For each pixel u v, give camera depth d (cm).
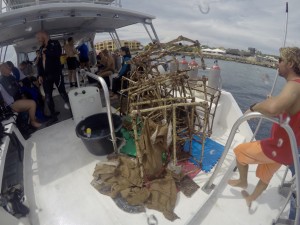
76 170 255
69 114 390
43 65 340
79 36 625
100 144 260
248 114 165
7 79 314
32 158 276
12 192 189
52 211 205
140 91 273
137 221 194
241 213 207
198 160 266
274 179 244
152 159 222
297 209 156
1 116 276
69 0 338
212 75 325
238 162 204
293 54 148
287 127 139
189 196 218
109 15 338
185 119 281
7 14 254
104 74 494
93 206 209
